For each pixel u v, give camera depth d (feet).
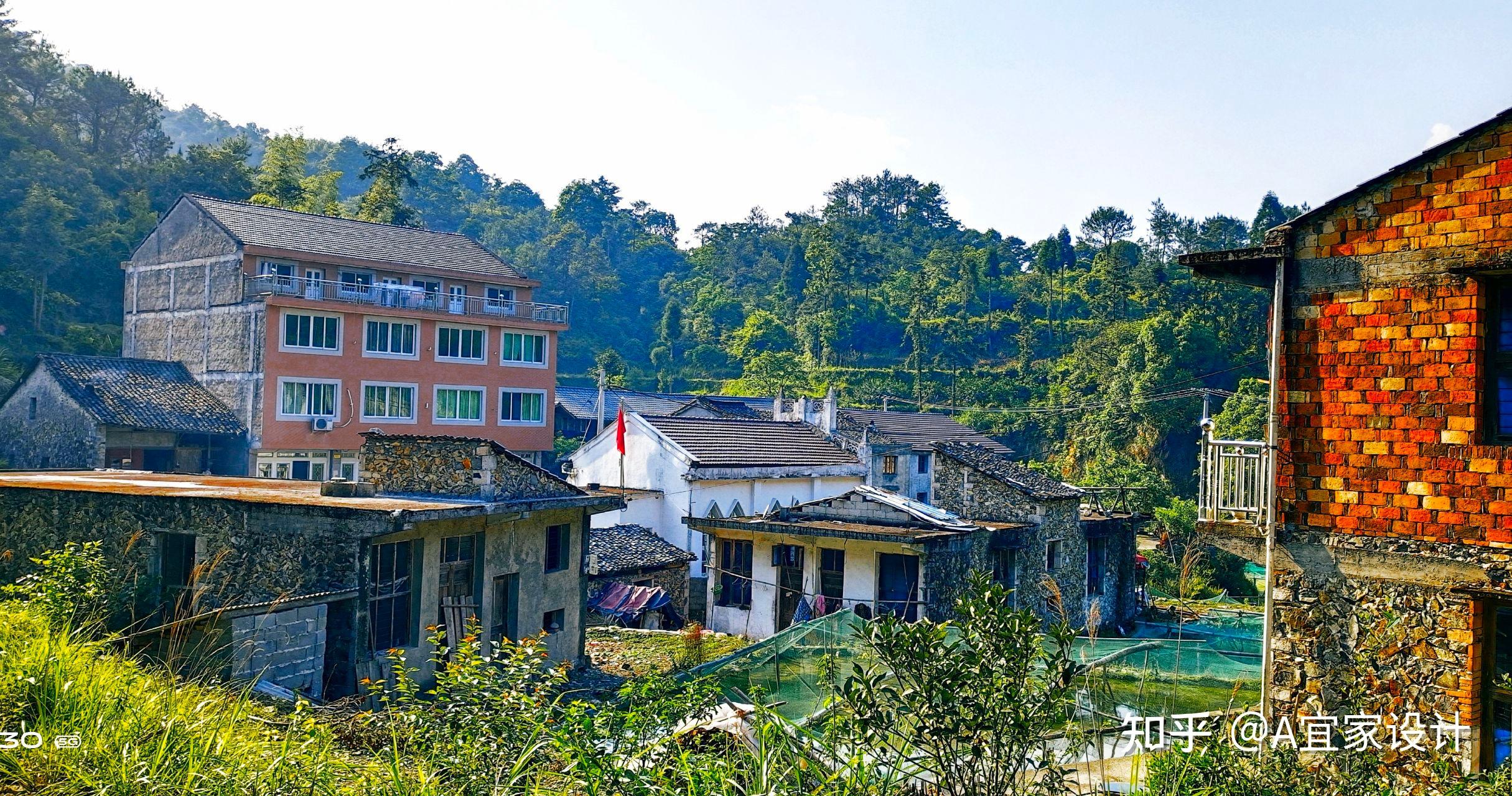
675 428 108.37
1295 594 31.40
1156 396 188.24
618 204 407.03
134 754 21.54
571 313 302.86
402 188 369.30
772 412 168.35
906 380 249.34
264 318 123.54
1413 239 29.58
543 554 61.21
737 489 108.06
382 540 49.78
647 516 102.32
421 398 136.98
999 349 270.46
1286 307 31.63
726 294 317.01
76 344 155.53
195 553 51.13
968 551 73.56
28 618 29.60
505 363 145.89
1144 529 131.54
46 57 219.61
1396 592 29.76
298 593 47.34
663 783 22.72
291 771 22.47
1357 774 26.68
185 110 532.73
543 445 150.51
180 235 136.36
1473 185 28.68
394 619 51.29
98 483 60.95
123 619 42.75
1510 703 28.19
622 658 67.10
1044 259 297.53
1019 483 87.15
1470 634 28.55
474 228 368.07
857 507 76.02
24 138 188.14
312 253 133.18
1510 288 28.37
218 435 123.85
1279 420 31.65
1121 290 263.08
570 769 22.79
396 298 135.23
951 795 22.07
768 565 75.97
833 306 286.25
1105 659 50.55
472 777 23.11
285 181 207.10
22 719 23.43
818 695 44.65
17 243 163.84
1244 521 33.17
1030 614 21.97
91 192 186.39
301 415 125.80
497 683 26.45
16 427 119.34
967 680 21.58
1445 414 28.91
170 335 136.05
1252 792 25.27
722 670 49.67
